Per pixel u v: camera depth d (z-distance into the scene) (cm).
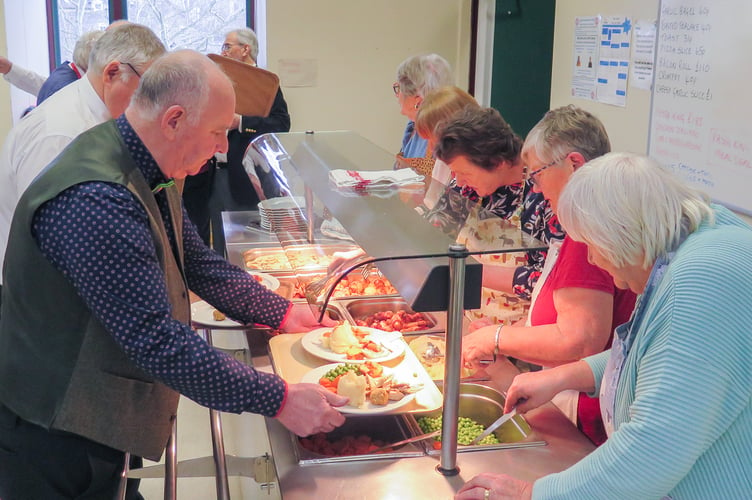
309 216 238
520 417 186
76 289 162
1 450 177
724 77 324
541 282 212
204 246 219
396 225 185
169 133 166
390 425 187
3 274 174
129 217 156
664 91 366
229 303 219
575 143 194
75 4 586
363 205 209
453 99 296
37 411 168
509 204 243
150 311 157
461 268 148
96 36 363
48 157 253
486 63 589
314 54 580
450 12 592
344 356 209
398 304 253
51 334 166
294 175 273
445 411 158
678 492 132
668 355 123
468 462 166
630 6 388
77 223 153
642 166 133
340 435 184
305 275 212
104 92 250
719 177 333
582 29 437
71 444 173
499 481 144
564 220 138
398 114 603
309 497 153
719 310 122
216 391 162
